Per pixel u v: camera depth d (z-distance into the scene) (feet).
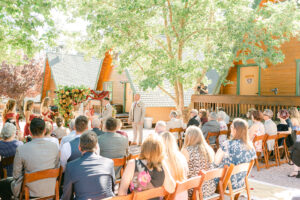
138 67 46.06
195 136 13.66
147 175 9.71
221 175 12.64
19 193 12.25
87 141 10.74
